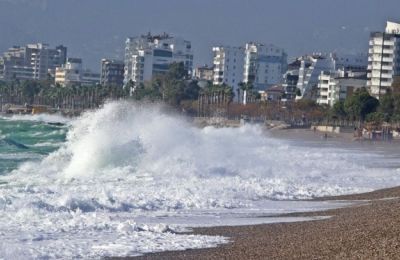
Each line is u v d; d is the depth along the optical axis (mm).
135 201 67438
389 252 41188
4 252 43562
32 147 141625
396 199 76750
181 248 46219
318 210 67938
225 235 51562
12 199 62781
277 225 56844
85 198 65125
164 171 96062
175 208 66250
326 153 162125
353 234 48219
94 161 98938
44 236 49469
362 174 110312
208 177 93688
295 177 99812
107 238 49250
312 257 41812
